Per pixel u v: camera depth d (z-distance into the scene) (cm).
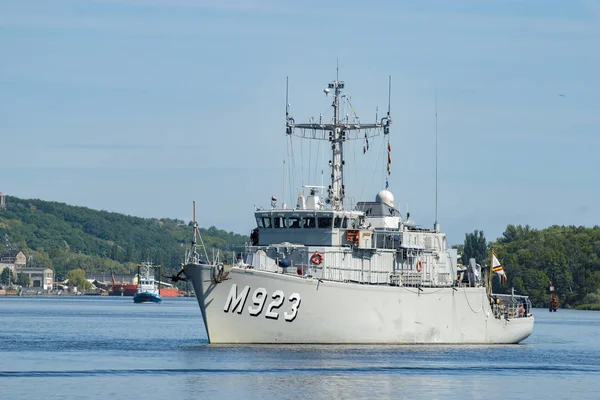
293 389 19050
